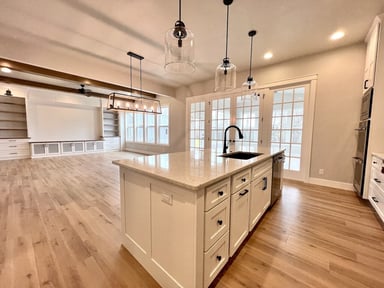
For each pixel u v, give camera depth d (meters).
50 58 3.39
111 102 4.46
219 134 5.19
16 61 3.31
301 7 2.20
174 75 4.93
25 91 6.29
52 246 1.73
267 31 2.74
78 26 2.63
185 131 6.10
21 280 1.34
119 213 2.42
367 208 2.56
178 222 1.18
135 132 8.76
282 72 3.92
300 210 2.51
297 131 3.84
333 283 1.33
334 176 3.46
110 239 1.86
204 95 5.47
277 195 2.79
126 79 4.70
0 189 3.30
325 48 3.29
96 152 8.30
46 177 4.11
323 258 1.59
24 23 2.54
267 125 4.22
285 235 1.94
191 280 1.14
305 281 1.35
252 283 1.33
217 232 1.29
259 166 1.99
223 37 2.92
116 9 2.26
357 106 3.14
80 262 1.54
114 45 3.20
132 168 1.49
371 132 2.63
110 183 3.72
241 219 1.64
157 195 1.32
